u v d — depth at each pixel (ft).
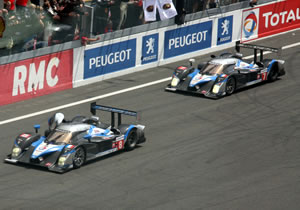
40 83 252.21
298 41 338.54
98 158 186.50
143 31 286.87
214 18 316.40
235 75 251.80
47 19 250.16
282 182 170.81
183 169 180.24
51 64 254.27
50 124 189.47
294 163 185.37
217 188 166.30
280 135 209.26
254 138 206.49
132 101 247.29
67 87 262.47
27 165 178.81
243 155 191.83
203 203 156.25
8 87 241.55
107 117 228.84
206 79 251.80
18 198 157.58
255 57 270.67
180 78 260.01
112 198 158.71
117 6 273.13
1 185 165.48
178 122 222.28
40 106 241.35
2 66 237.66
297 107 237.66
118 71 281.54
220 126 218.38
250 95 252.01
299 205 155.94
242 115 229.45
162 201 157.17
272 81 270.87
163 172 177.68
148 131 213.25
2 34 234.58
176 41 302.25
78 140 180.86
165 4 288.30
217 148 197.57
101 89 263.29
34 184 166.20
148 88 264.52
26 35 244.01
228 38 327.26
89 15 263.08
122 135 190.70
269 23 345.72
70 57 260.83
